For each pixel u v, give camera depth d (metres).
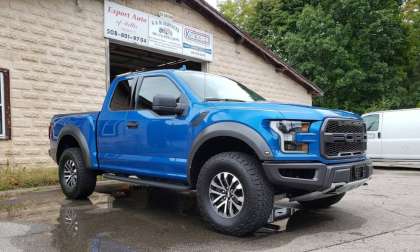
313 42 26.39
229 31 15.12
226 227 4.58
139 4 12.05
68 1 10.31
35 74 9.60
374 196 7.24
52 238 4.53
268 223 5.16
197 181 4.94
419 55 29.77
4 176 8.11
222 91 5.75
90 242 4.38
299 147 4.51
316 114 4.64
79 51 10.50
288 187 4.55
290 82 18.66
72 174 6.89
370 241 4.38
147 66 17.28
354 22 27.70
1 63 9.02
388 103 25.58
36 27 9.66
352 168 4.85
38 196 7.14
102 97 10.97
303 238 4.52
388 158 12.51
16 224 5.16
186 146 5.12
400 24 28.81
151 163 5.54
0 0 9.05
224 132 4.67
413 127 12.07
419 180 9.60
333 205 6.40
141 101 5.92
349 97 27.95
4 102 9.03
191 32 13.62
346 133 4.89
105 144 6.28
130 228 4.97
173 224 5.18
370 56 27.45
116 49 14.02
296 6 31.14
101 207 6.24
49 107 9.83
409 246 4.18
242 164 4.50
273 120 4.45
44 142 9.69
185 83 5.49
